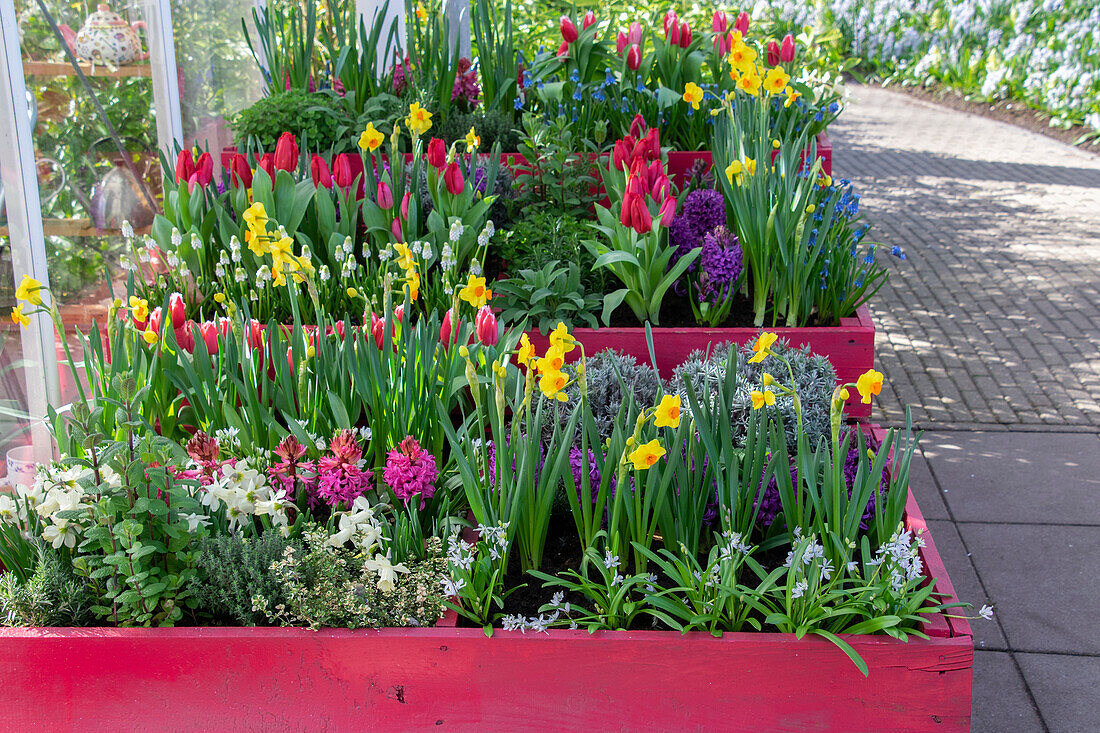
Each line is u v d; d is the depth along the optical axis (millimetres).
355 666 2129
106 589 2273
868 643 2027
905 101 13859
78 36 3445
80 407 2107
